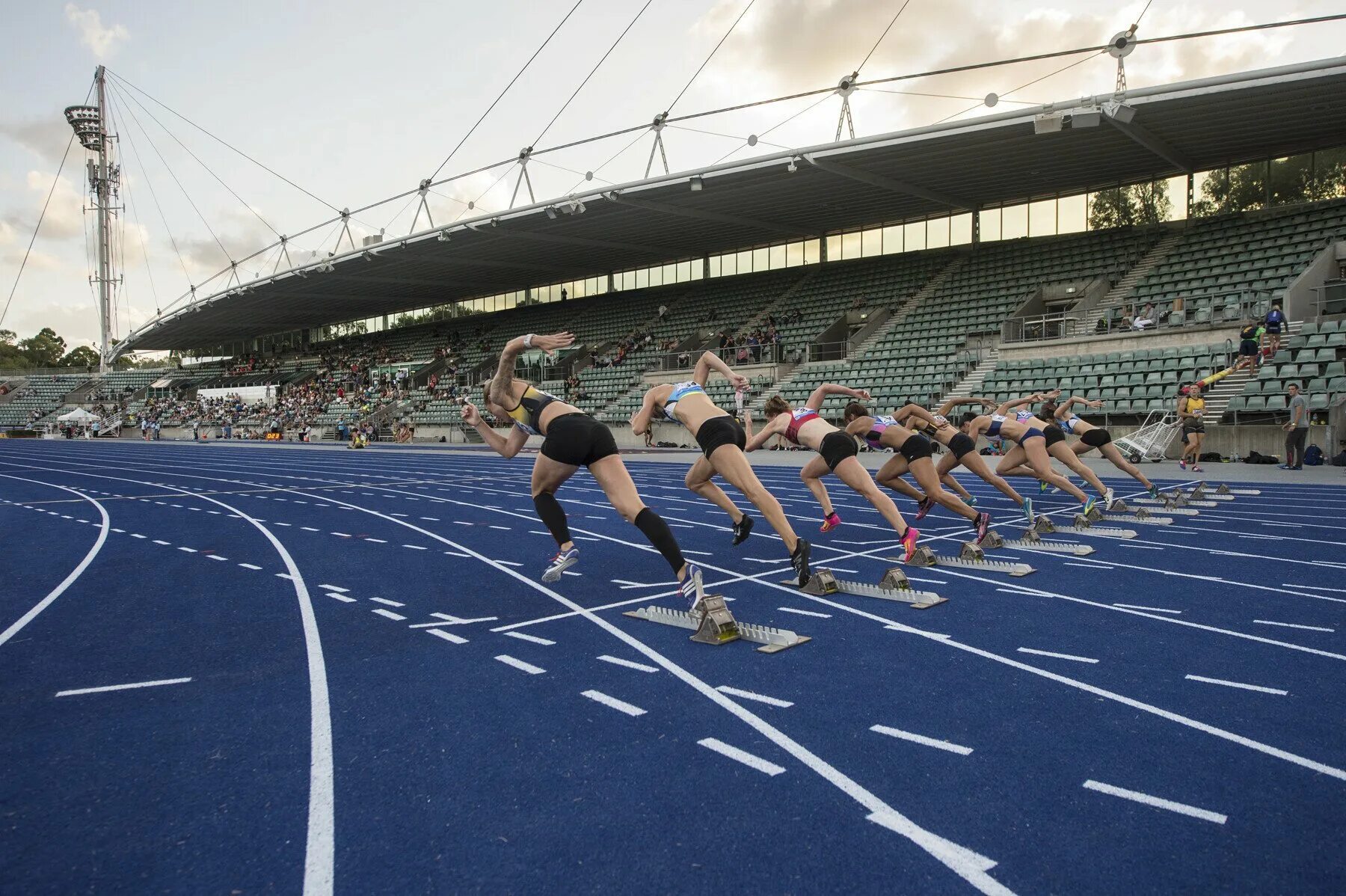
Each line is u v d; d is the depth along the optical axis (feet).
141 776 11.61
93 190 234.99
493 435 21.58
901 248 115.24
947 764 11.46
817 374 99.14
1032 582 22.97
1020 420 33.76
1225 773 11.03
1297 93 67.46
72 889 8.84
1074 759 11.53
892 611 20.01
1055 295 92.99
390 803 10.67
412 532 35.91
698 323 126.21
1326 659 15.87
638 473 65.26
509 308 169.58
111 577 26.53
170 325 189.26
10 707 14.47
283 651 17.72
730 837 9.61
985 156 83.41
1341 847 9.19
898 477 33.53
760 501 21.29
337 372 184.55
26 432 217.36
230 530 37.55
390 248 117.91
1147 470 57.11
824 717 13.25
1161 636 17.57
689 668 15.90
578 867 9.04
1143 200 95.09
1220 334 71.51
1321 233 77.82
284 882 8.89
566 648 17.47
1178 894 8.35
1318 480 48.11
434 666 16.46
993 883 8.59
